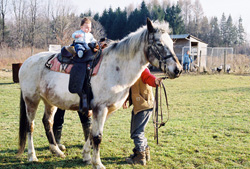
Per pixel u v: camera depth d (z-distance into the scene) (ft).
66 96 11.93
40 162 12.66
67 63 12.13
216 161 12.29
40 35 129.39
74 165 12.34
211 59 72.38
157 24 10.99
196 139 15.38
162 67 10.44
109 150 14.05
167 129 17.53
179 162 12.32
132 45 10.96
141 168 11.75
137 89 12.08
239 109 23.59
